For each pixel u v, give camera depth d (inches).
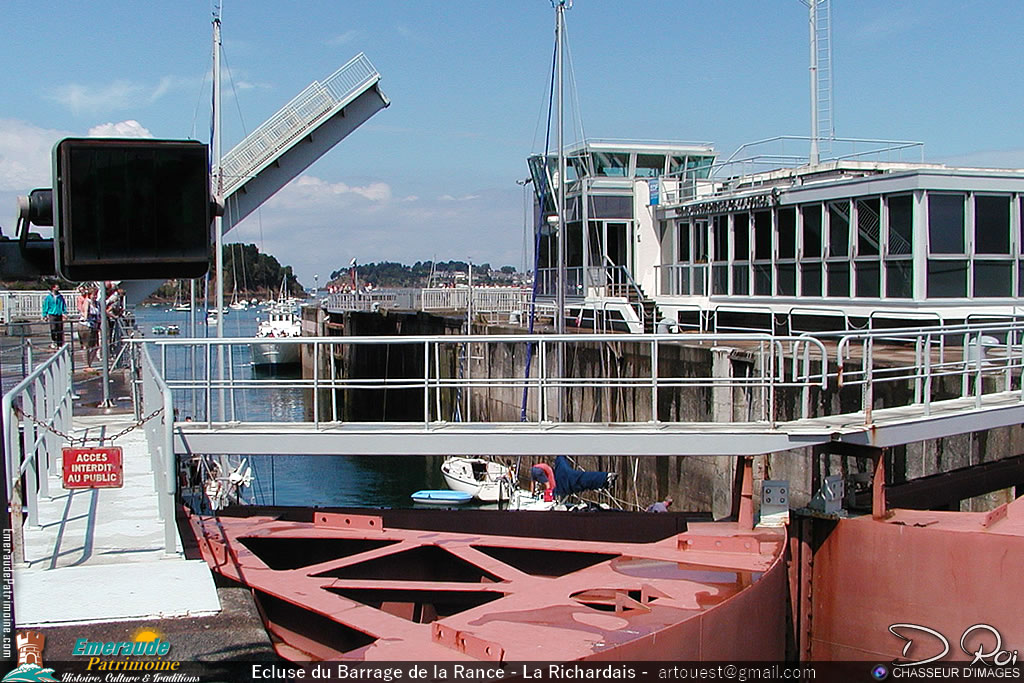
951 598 353.1
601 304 1118.4
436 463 1343.5
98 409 596.1
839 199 830.5
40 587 244.7
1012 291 777.6
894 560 366.6
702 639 291.0
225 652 209.6
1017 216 773.3
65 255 156.2
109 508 333.4
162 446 324.8
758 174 1045.2
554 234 1390.3
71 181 155.5
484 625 279.7
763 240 942.4
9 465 262.1
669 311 1099.3
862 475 401.4
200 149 161.8
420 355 1711.4
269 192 973.2
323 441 387.2
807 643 386.3
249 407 2060.8
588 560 424.5
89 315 903.7
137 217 159.3
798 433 376.5
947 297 756.0
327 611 289.3
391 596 404.8
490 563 347.9
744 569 339.9
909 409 436.1
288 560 416.2
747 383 393.1
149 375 400.5
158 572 257.8
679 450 378.0
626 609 308.8
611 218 1275.8
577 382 394.3
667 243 1183.6
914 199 749.9
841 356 388.8
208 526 393.4
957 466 578.9
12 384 632.4
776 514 393.7
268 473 1274.6
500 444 383.6
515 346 1258.0
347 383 400.2
